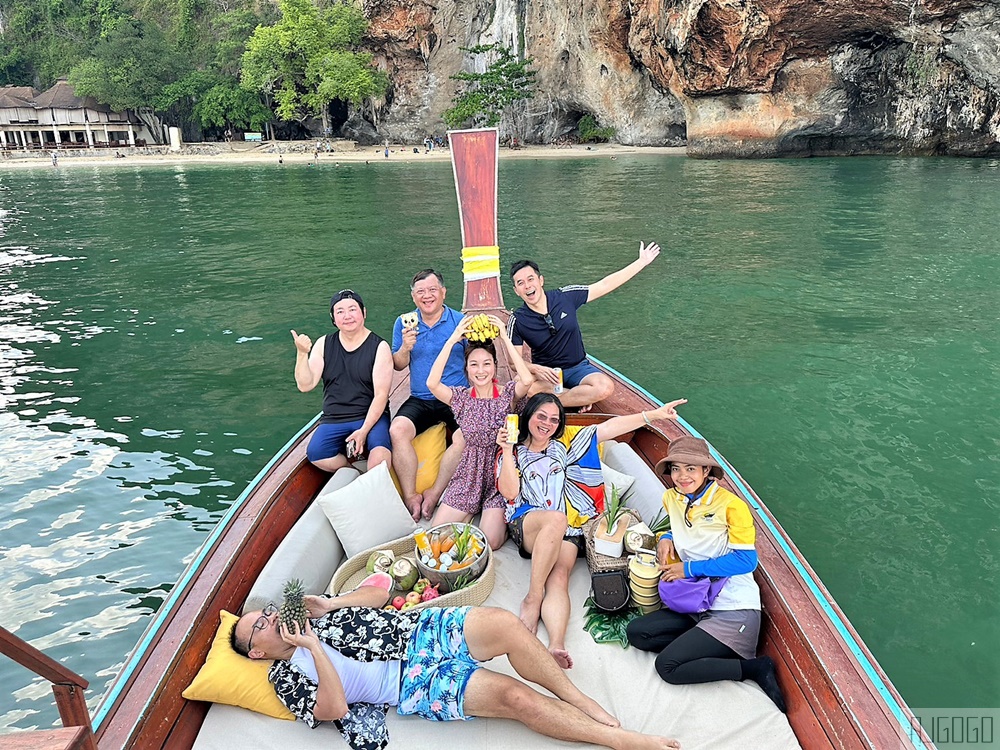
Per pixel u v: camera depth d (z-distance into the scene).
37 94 59.66
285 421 6.18
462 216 5.51
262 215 19.28
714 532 2.68
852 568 4.04
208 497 5.02
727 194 20.42
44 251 14.45
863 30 29.89
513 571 3.20
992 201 17.19
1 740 1.53
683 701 2.48
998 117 28.06
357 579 3.11
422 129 52.53
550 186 24.03
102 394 6.80
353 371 3.76
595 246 13.33
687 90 35.19
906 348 7.33
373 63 51.50
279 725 2.42
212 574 2.79
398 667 2.43
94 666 3.58
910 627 3.59
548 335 4.52
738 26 31.31
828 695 2.24
